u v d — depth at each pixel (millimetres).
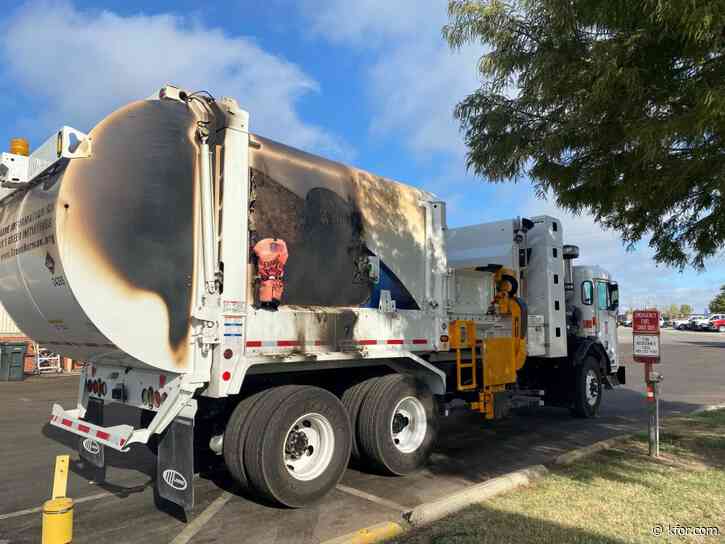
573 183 5867
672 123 4266
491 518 4617
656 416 6762
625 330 54594
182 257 4816
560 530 4352
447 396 7855
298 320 5555
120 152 4555
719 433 7965
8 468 6844
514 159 5727
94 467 6859
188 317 4812
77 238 4289
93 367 6008
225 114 5121
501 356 8258
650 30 4281
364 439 6125
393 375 6465
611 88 4676
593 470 6059
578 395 9961
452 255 9734
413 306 6996
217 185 5055
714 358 25500
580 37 5113
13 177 4840
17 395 13516
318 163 6070
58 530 3811
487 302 8273
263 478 4977
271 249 5199
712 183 4969
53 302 4762
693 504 4930
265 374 5793
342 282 6137
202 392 4992
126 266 4508
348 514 5109
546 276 9445
